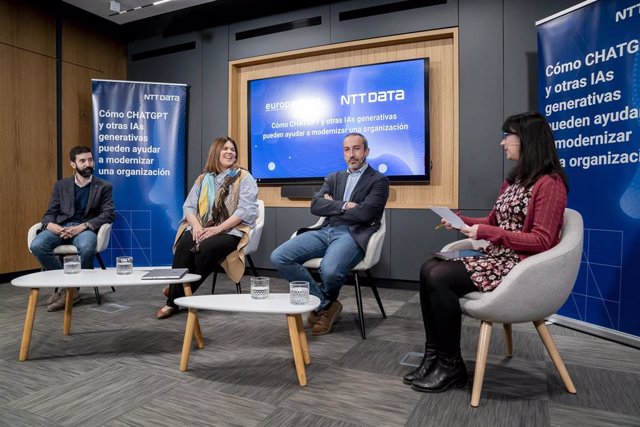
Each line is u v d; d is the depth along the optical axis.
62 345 2.23
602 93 2.39
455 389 1.71
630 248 2.27
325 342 2.31
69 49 4.59
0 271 4.01
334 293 2.50
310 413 1.52
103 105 4.29
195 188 3.05
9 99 4.07
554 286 1.54
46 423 1.44
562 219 1.61
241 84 4.45
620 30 2.30
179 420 1.46
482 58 3.40
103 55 4.91
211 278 4.16
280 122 4.17
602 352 2.16
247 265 4.30
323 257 2.49
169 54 4.75
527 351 2.16
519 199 1.71
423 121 3.60
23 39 4.18
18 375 1.85
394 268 3.69
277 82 4.16
